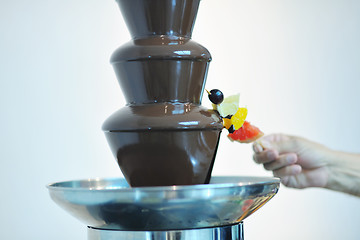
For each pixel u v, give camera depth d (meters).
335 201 2.89
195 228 0.65
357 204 2.89
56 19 2.67
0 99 2.62
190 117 0.70
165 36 0.75
